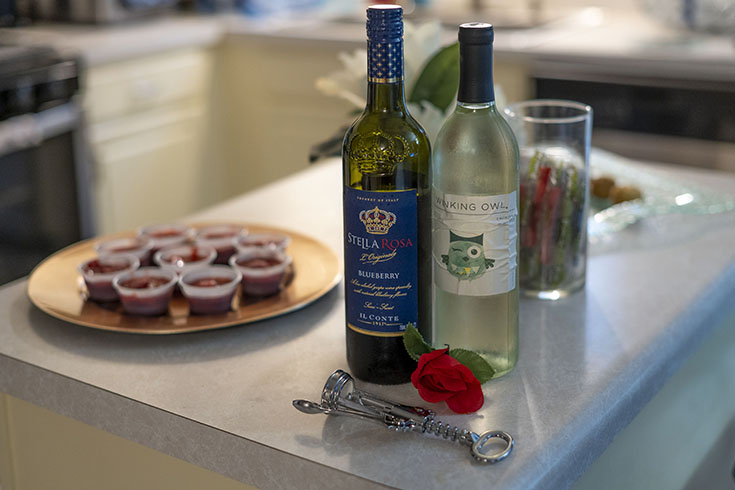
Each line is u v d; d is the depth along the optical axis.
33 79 2.36
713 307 1.02
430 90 1.06
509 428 0.74
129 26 3.01
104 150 2.78
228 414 0.77
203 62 3.08
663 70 2.35
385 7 0.76
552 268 1.00
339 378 0.75
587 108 1.01
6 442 0.94
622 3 3.22
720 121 2.31
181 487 0.82
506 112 1.01
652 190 1.32
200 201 3.21
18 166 2.36
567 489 0.72
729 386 1.26
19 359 0.88
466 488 0.65
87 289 1.01
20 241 2.41
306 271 1.07
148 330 0.90
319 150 1.18
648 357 0.87
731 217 1.28
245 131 3.21
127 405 0.80
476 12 3.34
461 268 0.79
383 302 0.79
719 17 2.60
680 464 1.08
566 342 0.90
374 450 0.71
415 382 0.75
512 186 0.79
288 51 3.00
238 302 0.99
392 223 0.77
